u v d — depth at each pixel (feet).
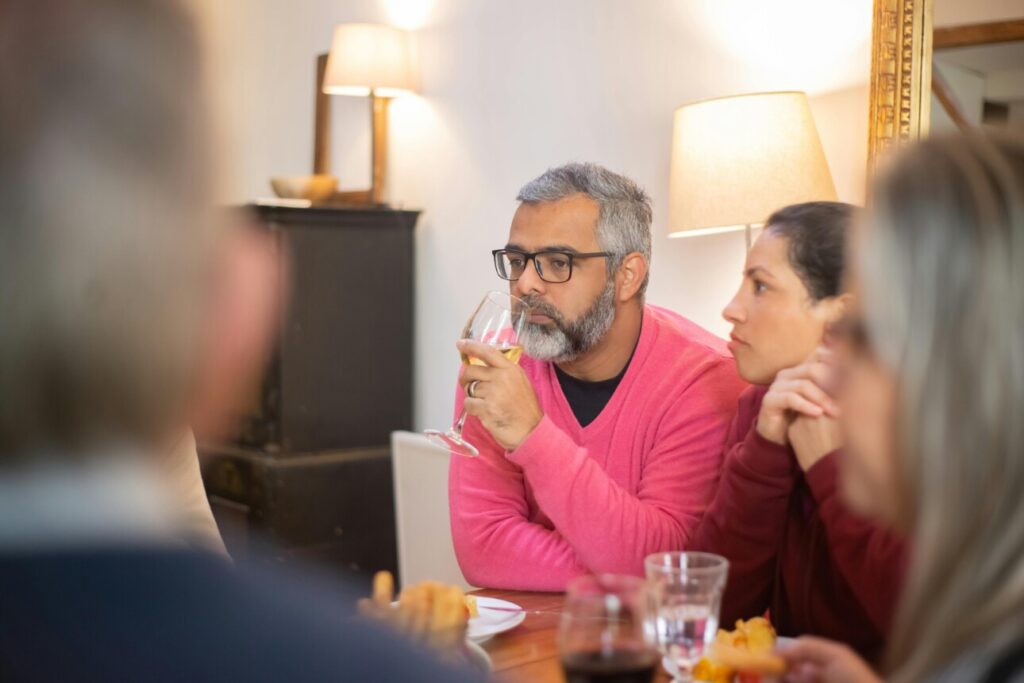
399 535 10.17
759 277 5.24
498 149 11.60
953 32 7.69
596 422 6.68
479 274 11.94
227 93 1.49
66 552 1.36
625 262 6.69
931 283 2.51
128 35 1.41
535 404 6.18
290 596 1.44
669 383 6.59
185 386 1.49
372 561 12.56
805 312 5.15
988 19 7.47
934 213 2.53
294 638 1.37
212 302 1.49
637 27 10.10
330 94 13.83
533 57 11.15
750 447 5.25
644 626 3.64
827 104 8.72
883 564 4.66
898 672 2.59
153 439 1.48
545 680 4.52
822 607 5.32
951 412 2.47
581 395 6.87
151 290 1.42
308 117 14.20
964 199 2.51
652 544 6.09
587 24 10.56
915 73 7.92
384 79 12.14
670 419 6.50
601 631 3.58
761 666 3.78
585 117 10.63
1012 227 2.46
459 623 4.33
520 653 4.88
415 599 4.37
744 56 9.25
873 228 2.64
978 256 2.46
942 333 2.48
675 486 6.37
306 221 11.93
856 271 2.74
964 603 2.46
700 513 6.31
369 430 12.53
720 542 5.38
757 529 5.28
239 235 1.51
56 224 1.37
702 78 9.57
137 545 1.39
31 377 1.38
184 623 1.34
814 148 7.78
